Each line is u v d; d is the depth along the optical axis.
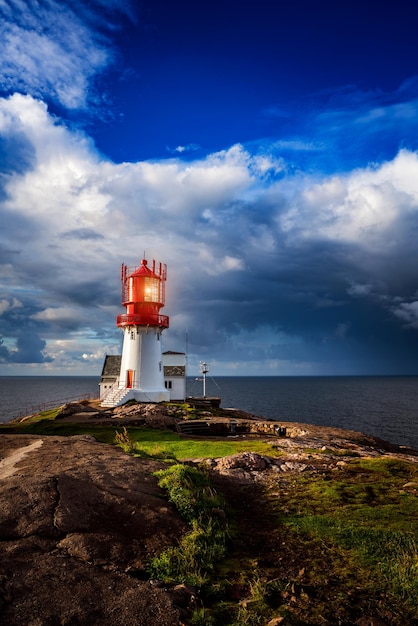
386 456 22.38
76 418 35.41
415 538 10.13
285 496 14.05
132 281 50.25
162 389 50.25
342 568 8.80
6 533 8.46
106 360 60.78
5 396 157.62
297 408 107.94
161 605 6.67
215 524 10.45
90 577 7.28
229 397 150.00
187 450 22.56
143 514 10.16
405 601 7.57
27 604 6.33
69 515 9.34
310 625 6.80
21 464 13.41
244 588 7.92
